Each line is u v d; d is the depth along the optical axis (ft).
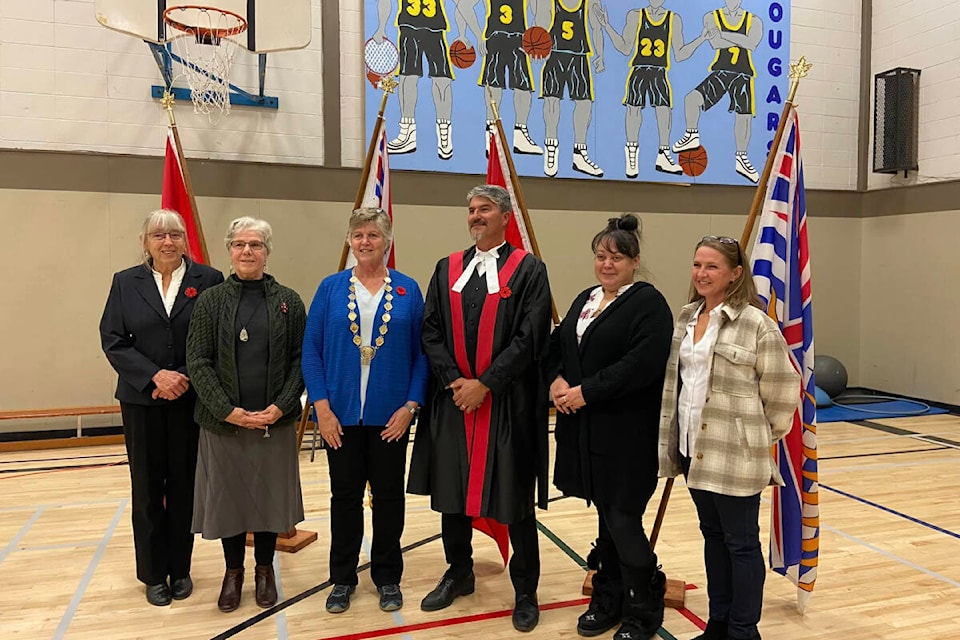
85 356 18.56
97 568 10.28
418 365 8.71
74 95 18.16
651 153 22.35
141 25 15.49
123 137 18.56
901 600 9.30
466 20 20.47
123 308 8.63
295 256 19.76
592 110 21.68
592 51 21.58
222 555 10.78
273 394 8.52
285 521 8.61
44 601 9.19
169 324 8.66
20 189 17.84
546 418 8.34
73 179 18.17
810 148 24.39
